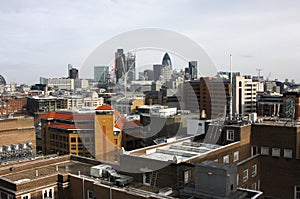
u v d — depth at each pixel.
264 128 46.47
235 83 156.50
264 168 46.69
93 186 29.94
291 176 44.41
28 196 30.52
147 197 25.62
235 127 44.91
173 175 30.22
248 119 52.47
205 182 24.92
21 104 199.50
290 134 44.38
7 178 33.97
